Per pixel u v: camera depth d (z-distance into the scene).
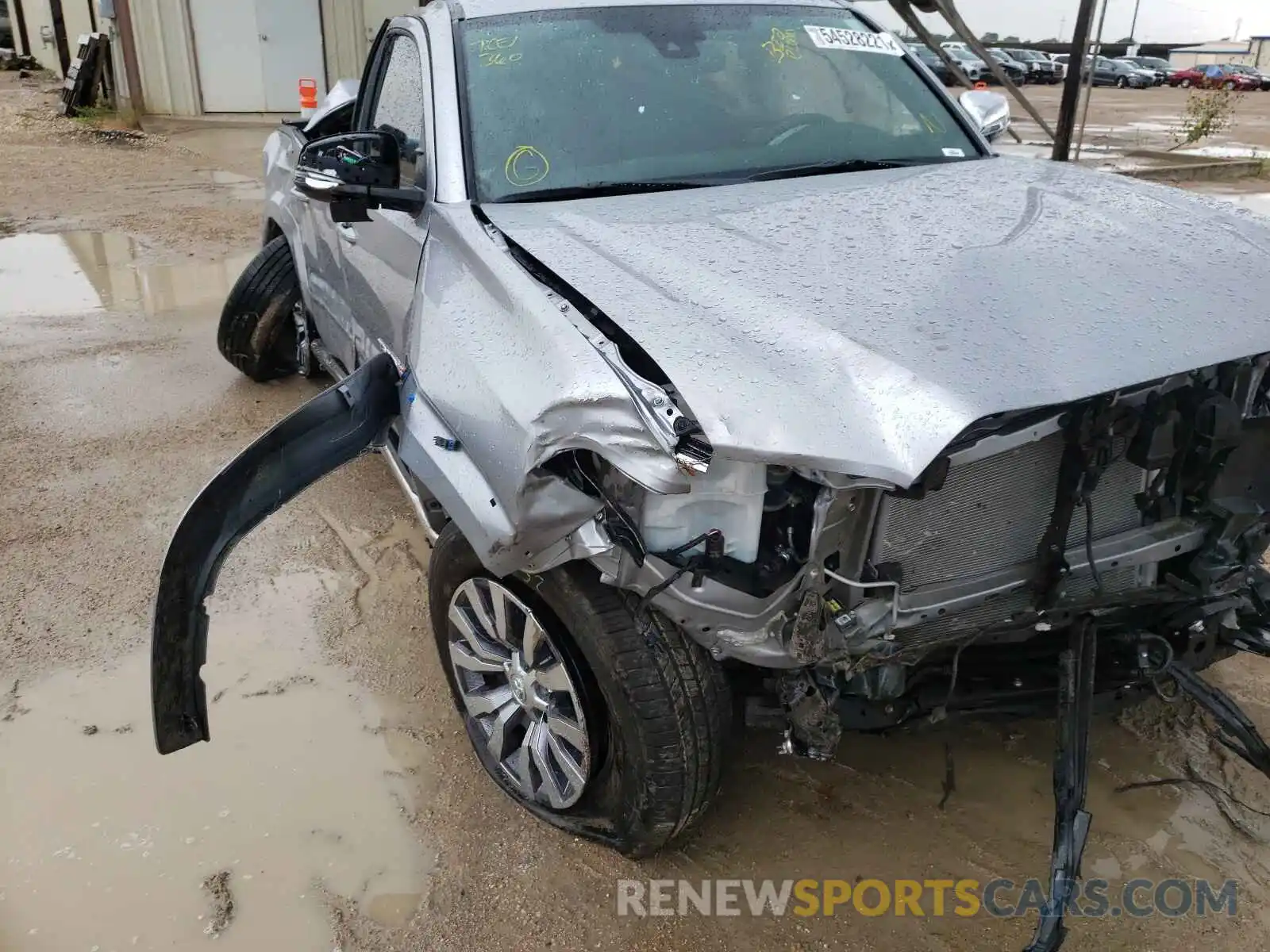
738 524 2.07
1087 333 2.08
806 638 2.05
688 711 2.23
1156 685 2.55
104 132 15.26
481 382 2.31
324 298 4.36
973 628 2.26
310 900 2.50
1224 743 2.57
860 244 2.47
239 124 16.50
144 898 2.50
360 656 3.40
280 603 3.69
